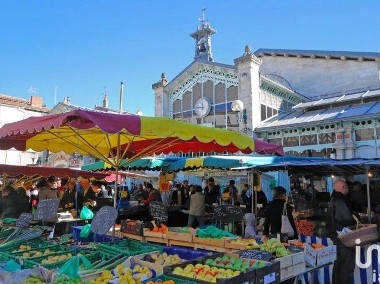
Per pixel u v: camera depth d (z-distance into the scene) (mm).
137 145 8156
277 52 25656
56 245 5566
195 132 5551
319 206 12633
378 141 16250
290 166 10922
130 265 4562
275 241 5641
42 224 7566
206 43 28312
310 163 9945
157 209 8281
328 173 13211
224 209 8898
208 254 4898
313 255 5371
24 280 3807
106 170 13906
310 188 17219
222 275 3910
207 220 11555
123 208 12945
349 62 22688
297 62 24906
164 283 3754
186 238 7082
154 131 5102
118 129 4758
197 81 22594
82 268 4344
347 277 5715
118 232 8453
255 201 11484
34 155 28625
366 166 9539
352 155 16828
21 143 7766
